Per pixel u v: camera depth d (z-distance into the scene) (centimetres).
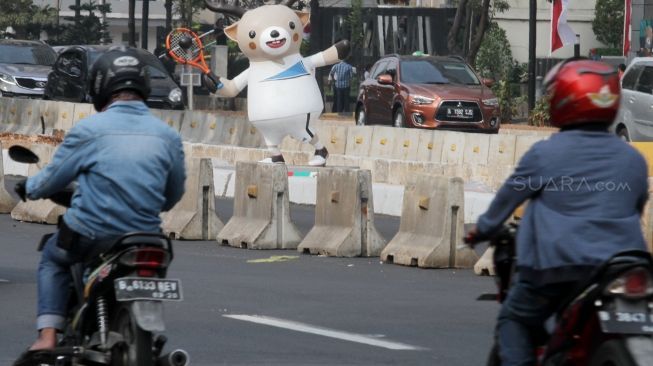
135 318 1418
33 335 2127
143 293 1419
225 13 4844
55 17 14425
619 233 1302
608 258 1277
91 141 1510
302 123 4572
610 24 13338
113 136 1515
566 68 1347
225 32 4575
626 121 6091
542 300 1334
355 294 2617
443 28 10288
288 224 3391
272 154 4616
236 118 6638
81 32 14100
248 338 2119
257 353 1992
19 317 2289
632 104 6050
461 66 7231
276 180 3369
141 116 1539
